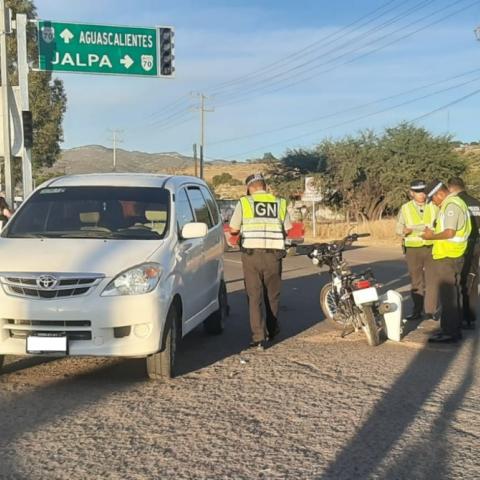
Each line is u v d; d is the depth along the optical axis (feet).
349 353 25.40
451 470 14.44
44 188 25.00
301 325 31.22
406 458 15.08
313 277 49.96
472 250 30.14
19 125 53.98
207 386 20.81
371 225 102.12
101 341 19.58
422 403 19.07
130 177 25.84
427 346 26.66
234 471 14.33
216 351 25.91
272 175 150.92
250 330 30.37
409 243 32.60
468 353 25.35
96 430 16.79
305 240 105.50
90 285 19.66
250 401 19.24
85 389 20.42
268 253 25.58
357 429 16.94
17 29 54.95
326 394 19.94
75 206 23.88
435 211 32.14
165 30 68.74
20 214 23.84
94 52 66.69
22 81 55.06
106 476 14.03
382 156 128.47
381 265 59.62
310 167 145.18
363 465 14.67
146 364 22.22
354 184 132.36
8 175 52.42
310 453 15.35
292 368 23.07
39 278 19.52
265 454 15.28
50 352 19.45
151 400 19.33
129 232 22.68
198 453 15.31
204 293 26.17
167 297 20.74
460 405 18.90
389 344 27.07
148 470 14.35
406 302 37.86
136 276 20.01
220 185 307.99
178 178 26.86
